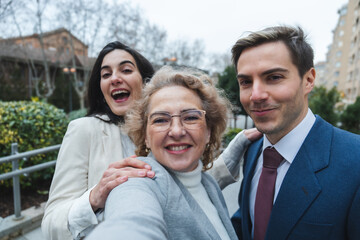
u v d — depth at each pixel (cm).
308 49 100
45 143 330
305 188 96
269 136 113
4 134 297
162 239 52
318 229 91
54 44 1861
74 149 113
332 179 92
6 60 1931
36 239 238
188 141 94
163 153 94
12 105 329
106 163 115
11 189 324
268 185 114
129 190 70
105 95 140
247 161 142
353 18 3170
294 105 100
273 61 95
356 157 92
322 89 662
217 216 106
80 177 111
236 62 111
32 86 2130
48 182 359
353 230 88
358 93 2534
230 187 363
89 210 83
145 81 148
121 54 142
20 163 304
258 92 98
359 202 85
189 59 2208
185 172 99
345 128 651
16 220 246
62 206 96
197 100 104
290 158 108
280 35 96
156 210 63
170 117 92
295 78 98
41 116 331
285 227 99
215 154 125
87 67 1908
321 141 102
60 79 2192
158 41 1880
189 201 92
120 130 131
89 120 125
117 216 55
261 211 115
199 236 80
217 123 118
